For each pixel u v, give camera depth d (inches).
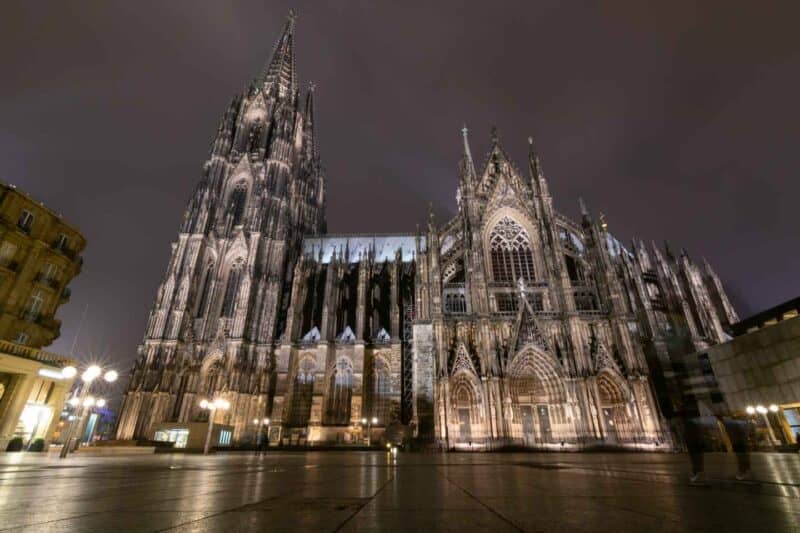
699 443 424.8
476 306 2272.4
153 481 417.4
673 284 2728.8
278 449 2219.5
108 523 191.6
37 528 176.9
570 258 2632.9
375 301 3233.3
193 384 2773.1
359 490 349.7
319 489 357.4
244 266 3122.5
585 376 2057.1
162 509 234.8
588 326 2240.4
